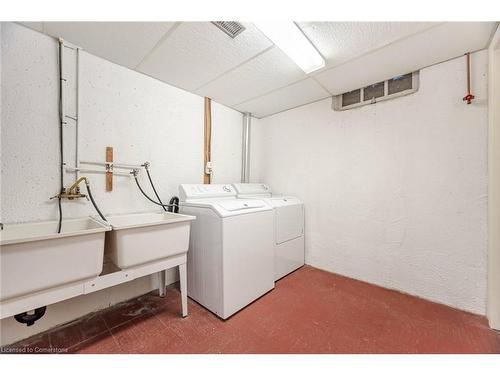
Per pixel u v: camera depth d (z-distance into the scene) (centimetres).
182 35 150
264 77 206
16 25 141
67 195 157
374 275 220
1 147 137
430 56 171
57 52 156
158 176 216
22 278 103
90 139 173
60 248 113
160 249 152
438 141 182
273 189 312
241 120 305
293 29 140
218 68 192
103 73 178
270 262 208
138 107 200
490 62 153
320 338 144
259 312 174
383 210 213
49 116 154
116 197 188
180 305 186
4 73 137
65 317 160
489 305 154
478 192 166
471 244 169
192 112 243
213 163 268
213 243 172
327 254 256
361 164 228
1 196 137
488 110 158
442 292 182
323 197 259
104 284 131
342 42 155
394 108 206
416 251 194
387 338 143
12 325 139
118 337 146
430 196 187
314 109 267
